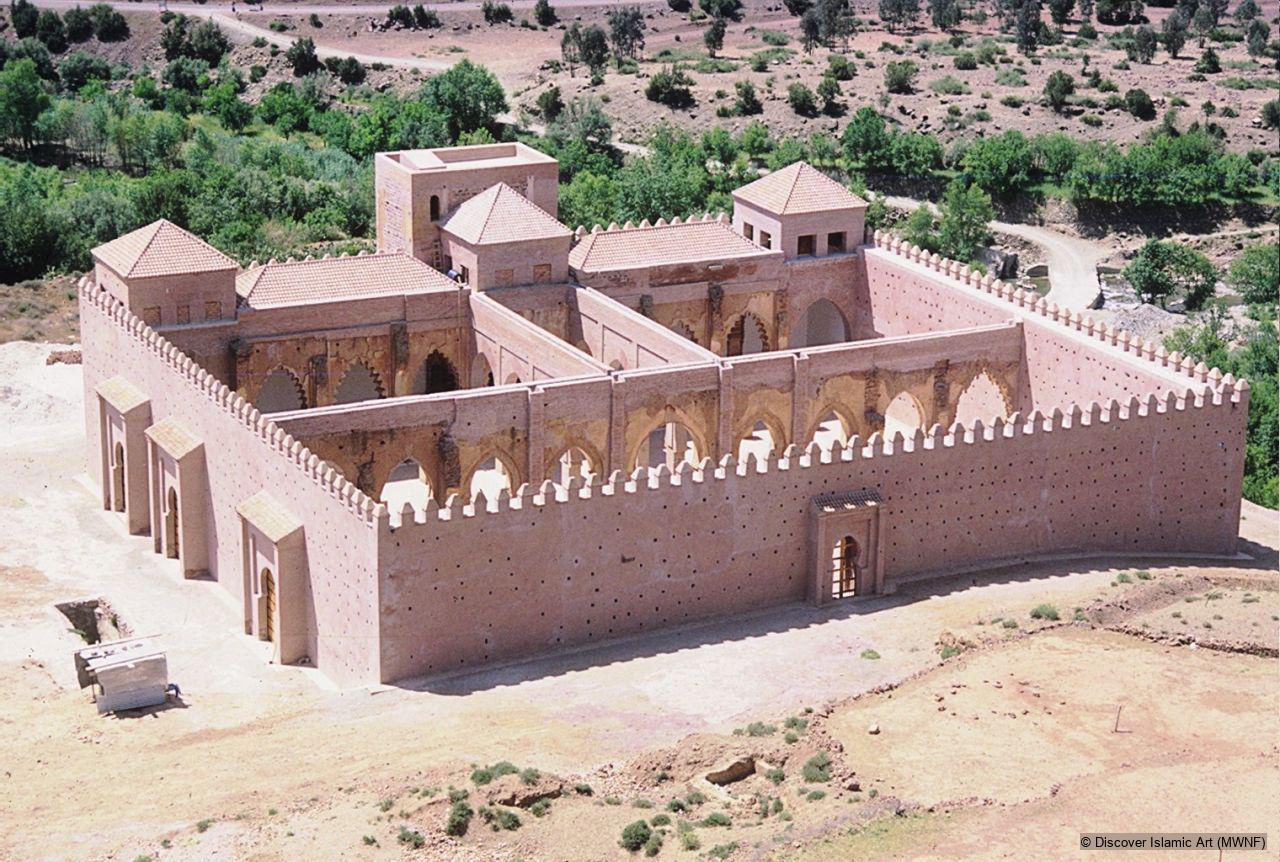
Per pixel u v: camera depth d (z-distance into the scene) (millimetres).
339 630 85375
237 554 93250
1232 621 88125
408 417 94250
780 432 103500
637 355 106812
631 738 77062
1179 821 69625
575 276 112812
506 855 66750
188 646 89000
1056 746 75688
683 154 190625
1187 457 98438
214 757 75562
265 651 89000
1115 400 97688
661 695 81500
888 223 188250
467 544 83750
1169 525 99250
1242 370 138500
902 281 116875
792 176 119562
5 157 191750
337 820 68812
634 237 115312
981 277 112688
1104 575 94875
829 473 91375
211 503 95750
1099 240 189500
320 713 80312
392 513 93875
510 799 69875
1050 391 107188
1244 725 77875
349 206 168625
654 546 88250
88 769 74688
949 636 86375
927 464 93312
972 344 107500
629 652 86625
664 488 87688
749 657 85625
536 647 86500
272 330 106312
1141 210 191875
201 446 95688
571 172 195250
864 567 92625
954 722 77750
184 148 195250
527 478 97750
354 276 109250
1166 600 91250
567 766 74250
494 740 76750
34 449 112875
